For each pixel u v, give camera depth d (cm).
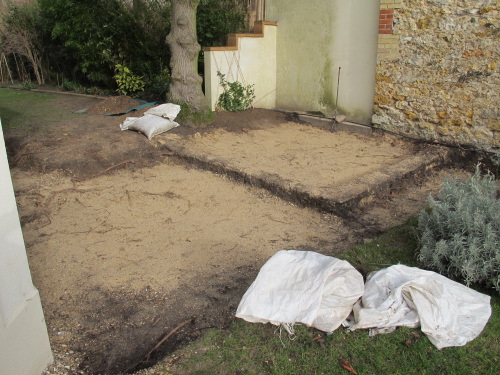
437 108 630
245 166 557
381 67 674
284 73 849
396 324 281
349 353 268
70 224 445
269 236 420
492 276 316
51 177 555
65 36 1049
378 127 704
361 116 743
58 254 387
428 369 255
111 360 267
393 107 678
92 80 1050
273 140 691
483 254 321
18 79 1313
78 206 486
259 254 388
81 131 661
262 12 880
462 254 320
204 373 255
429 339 274
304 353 269
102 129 670
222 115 770
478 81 582
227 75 785
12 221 220
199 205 488
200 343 279
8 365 217
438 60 612
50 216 462
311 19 775
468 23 573
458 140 620
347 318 293
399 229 421
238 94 793
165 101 826
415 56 632
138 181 553
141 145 623
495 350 266
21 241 229
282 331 286
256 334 286
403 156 616
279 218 457
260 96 852
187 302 322
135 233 427
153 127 646
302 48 805
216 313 309
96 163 579
